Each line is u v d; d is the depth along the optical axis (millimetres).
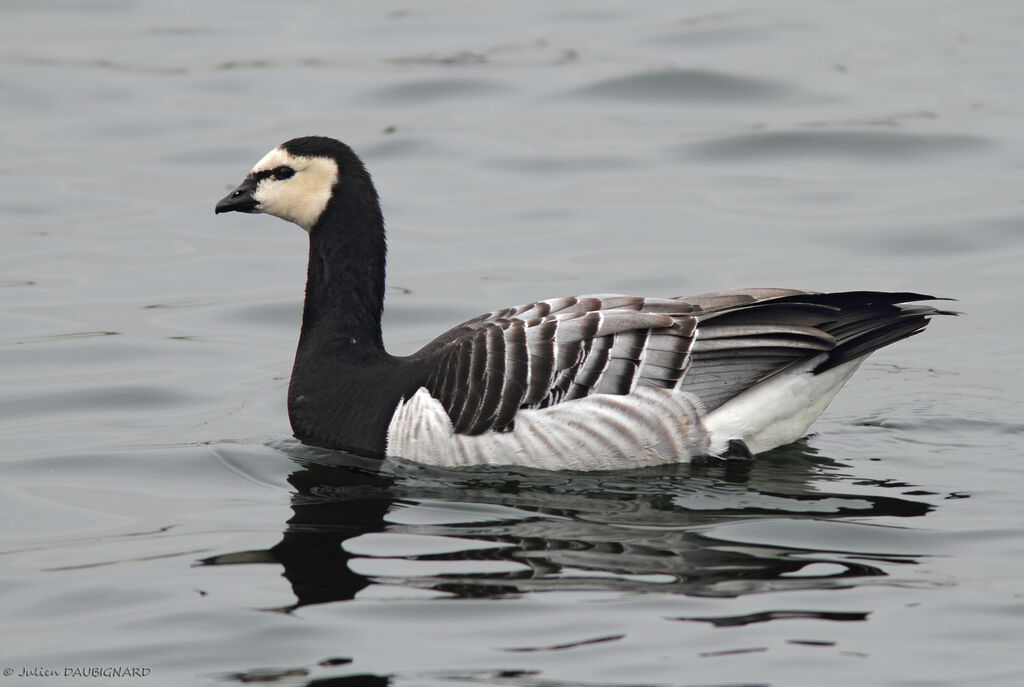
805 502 13211
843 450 14688
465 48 30000
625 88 27531
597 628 10719
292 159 15195
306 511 13297
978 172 23797
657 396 13789
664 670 10102
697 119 26359
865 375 17312
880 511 12961
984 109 25797
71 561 12359
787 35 29781
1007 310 19203
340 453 14719
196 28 31609
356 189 15125
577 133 26031
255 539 12672
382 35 30953
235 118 26781
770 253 21281
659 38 29922
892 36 29500
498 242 22000
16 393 17078
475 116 26859
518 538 12438
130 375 17719
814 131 25453
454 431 14031
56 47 30203
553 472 13969
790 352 13898
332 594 11438
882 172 24109
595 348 13852
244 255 22141
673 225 22422
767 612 10938
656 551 12070
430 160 25156
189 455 15055
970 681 9891
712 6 31938
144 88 28141
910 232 21859
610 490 13570
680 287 20141
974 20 30141
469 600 11227
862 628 10656
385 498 13531
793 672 10039
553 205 23297
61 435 15820
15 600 11602
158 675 10328
